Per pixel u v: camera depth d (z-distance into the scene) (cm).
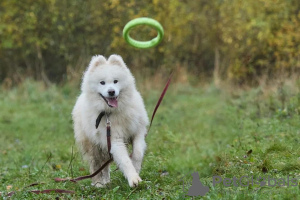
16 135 1079
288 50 1445
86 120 590
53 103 1426
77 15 1695
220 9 1653
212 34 1695
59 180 620
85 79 590
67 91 1547
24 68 1769
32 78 1677
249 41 1530
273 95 1085
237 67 1512
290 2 1517
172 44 1691
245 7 1562
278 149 641
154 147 807
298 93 1020
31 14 1678
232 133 863
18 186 630
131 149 632
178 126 1048
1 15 1688
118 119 573
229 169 575
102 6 1675
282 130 796
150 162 688
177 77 1645
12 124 1179
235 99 1262
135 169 566
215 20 1697
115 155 562
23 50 1747
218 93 1456
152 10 1673
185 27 1708
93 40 1692
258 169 570
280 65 1423
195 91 1546
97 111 578
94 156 612
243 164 592
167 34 1653
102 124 578
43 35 1720
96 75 570
